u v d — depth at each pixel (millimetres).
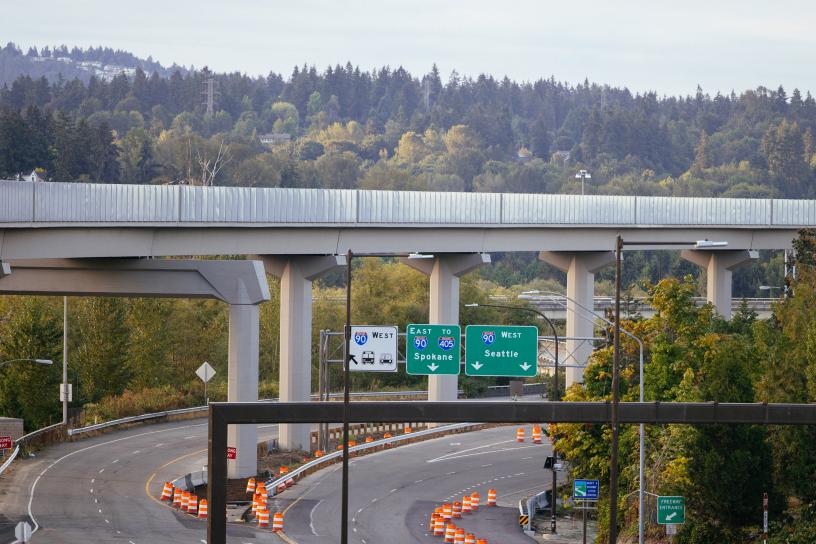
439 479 97875
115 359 131875
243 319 90875
